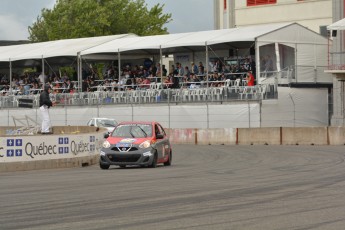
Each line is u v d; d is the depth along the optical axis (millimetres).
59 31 76562
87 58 54656
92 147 28297
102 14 76438
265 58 46781
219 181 18891
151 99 48219
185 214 12602
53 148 25766
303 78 46906
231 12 65250
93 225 11453
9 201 14906
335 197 15047
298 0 60000
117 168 24969
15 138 24375
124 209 13344
